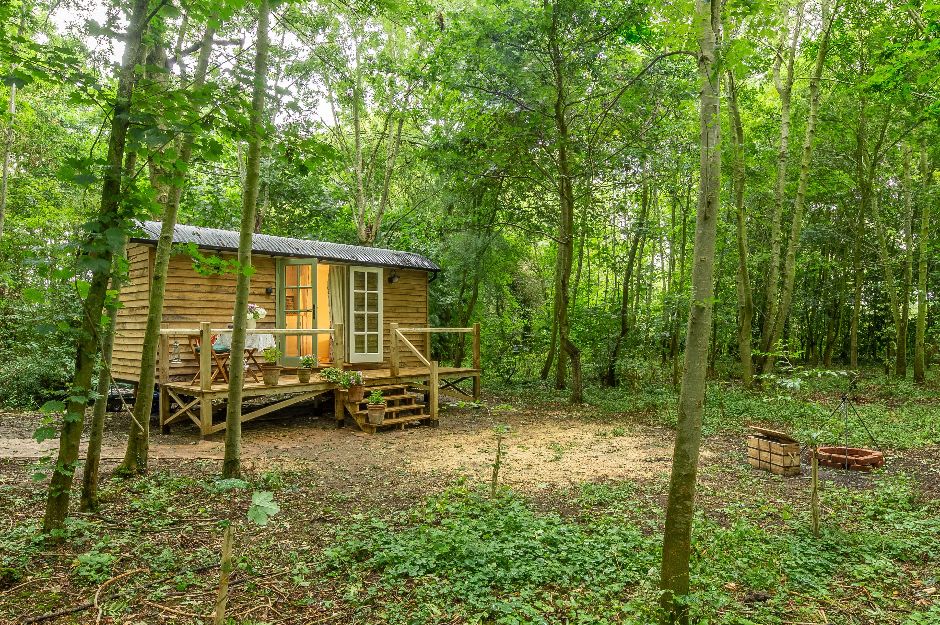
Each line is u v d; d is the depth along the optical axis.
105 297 3.83
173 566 3.76
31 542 3.93
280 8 6.64
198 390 8.27
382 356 11.87
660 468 6.96
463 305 17.27
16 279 10.33
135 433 5.91
